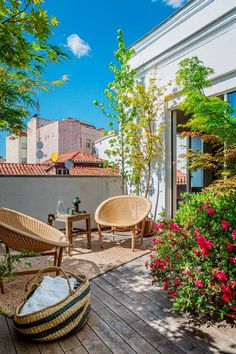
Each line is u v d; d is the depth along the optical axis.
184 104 3.42
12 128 3.85
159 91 5.28
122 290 2.78
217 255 2.16
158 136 5.31
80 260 3.72
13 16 1.94
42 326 1.88
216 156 3.55
